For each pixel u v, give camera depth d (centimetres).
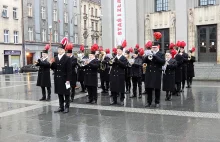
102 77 1411
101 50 1392
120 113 910
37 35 4800
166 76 1134
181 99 1175
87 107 1024
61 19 5347
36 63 1184
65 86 927
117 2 2684
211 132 675
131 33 2742
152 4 2753
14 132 707
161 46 2722
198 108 973
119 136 659
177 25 2558
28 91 1551
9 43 4303
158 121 793
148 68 1008
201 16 2500
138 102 1123
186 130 697
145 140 627
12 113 940
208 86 1623
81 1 6041
